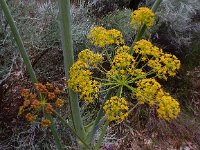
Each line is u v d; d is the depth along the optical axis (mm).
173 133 3947
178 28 4559
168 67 1332
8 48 2779
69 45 1399
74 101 1446
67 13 1357
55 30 3107
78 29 3369
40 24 3176
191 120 4156
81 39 3307
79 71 1307
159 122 3947
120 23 4086
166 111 1246
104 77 3367
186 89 4453
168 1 4527
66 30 1377
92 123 1557
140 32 1394
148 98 1256
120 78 1324
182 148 3859
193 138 3980
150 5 4695
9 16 1325
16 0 3025
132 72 1311
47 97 1287
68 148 2955
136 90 1275
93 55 1359
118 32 1385
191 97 4414
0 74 2766
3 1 1302
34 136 2883
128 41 4109
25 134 2875
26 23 2998
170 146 3826
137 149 3650
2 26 2779
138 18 1353
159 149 3750
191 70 4668
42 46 3090
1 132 2791
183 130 4004
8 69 2801
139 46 1337
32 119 1242
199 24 4840
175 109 1236
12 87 2805
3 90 2730
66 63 1433
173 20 4480
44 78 3102
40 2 3789
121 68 1336
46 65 3139
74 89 1339
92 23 3877
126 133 3730
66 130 2924
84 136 1510
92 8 4488
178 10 4582
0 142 2793
